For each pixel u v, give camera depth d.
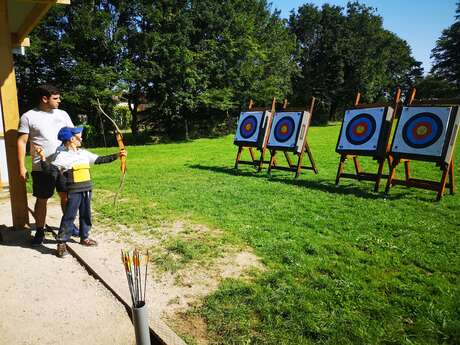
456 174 9.20
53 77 19.64
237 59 24.62
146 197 6.79
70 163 3.88
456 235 4.61
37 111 4.04
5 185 7.86
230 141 22.25
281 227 4.92
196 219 5.32
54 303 2.98
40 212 4.14
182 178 8.98
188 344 2.46
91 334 2.59
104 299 3.05
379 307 2.88
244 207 6.01
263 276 3.44
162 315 2.82
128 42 20.45
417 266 3.74
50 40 18.39
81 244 4.20
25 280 3.36
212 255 3.96
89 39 18.95
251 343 2.48
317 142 19.36
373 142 7.30
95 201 6.52
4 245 4.20
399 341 2.46
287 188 7.60
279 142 9.27
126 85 19.53
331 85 40.56
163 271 3.60
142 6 20.05
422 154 6.57
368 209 5.90
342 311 2.83
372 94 42.41
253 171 10.20
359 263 3.75
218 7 23.00
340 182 8.43
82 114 20.70
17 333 2.59
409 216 5.48
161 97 21.67
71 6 18.48
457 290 3.16
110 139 22.11
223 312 2.83
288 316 2.76
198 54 21.61
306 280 3.37
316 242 4.34
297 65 38.59
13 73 4.40
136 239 4.52
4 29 4.27
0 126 7.73
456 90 55.19
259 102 29.36
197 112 25.44
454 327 2.59
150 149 17.80
